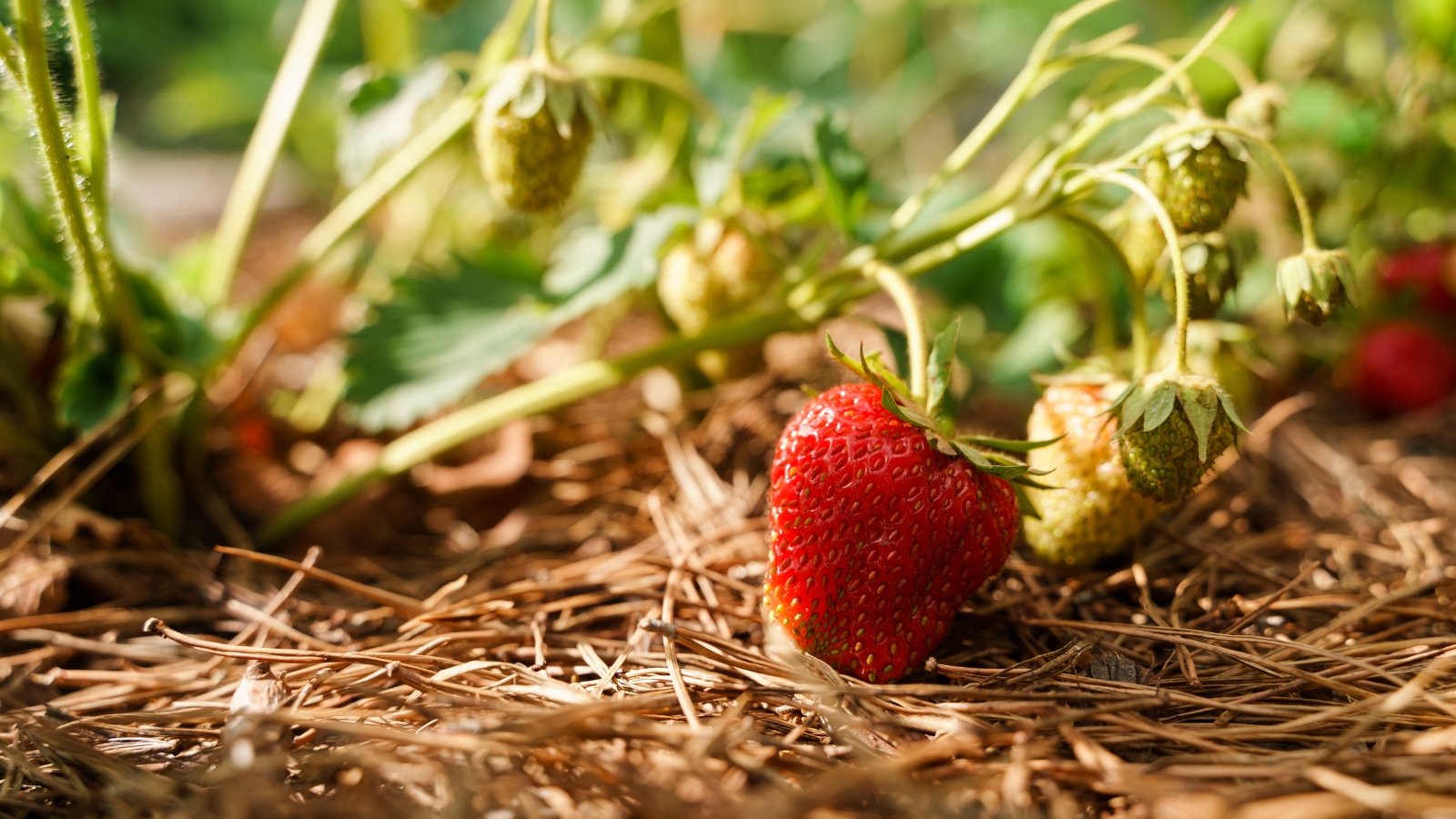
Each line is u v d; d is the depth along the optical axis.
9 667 0.32
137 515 0.37
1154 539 0.35
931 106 0.64
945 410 0.35
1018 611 0.32
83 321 0.35
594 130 0.34
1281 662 0.30
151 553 0.35
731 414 0.40
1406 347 0.41
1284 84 0.43
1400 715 0.28
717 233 0.37
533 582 0.34
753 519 0.36
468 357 0.37
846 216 0.36
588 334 0.44
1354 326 0.42
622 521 0.37
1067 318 0.42
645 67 0.38
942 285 0.44
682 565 0.33
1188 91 0.32
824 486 0.29
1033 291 0.43
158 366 0.35
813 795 0.26
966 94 0.69
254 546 0.37
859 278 0.37
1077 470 0.32
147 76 0.85
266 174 0.37
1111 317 0.37
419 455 0.37
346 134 0.37
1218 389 0.30
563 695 0.29
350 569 0.36
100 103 0.32
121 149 0.72
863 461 0.29
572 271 0.37
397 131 0.36
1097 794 0.27
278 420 0.42
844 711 0.29
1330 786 0.26
